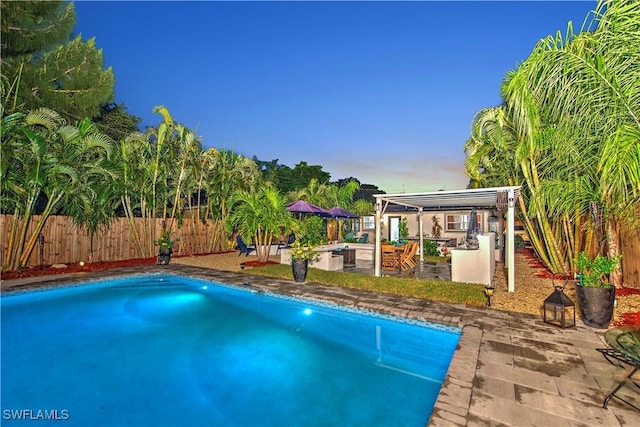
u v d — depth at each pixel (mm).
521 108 6195
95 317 7191
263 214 12469
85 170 11008
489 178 12602
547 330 5023
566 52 5043
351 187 24906
